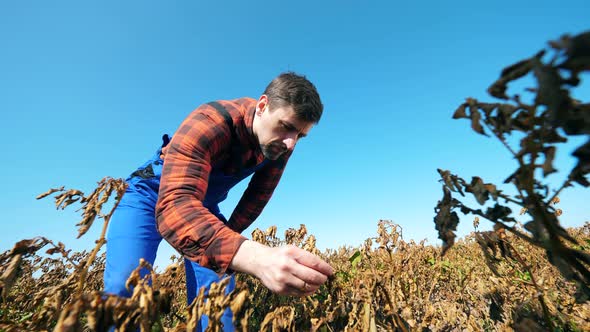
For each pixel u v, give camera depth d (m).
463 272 3.27
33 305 1.24
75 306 0.80
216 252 1.37
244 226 3.12
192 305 1.04
